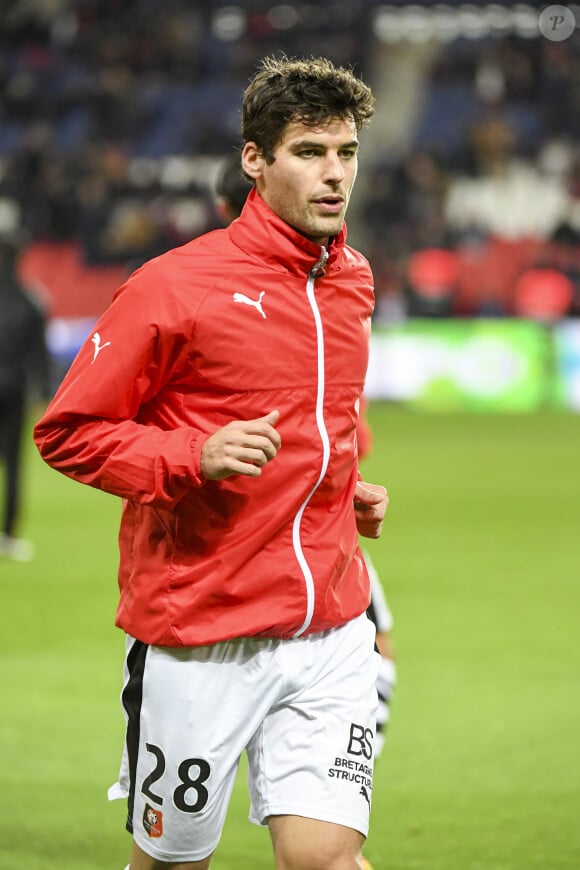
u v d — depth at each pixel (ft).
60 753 47.14
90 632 66.23
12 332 87.20
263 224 26.11
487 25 279.49
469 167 256.52
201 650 26.43
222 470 24.76
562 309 211.82
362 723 26.84
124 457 25.46
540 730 50.19
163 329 25.71
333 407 26.68
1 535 93.20
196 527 26.14
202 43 283.59
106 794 42.96
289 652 26.71
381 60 281.54
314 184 25.53
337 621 26.99
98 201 239.30
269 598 26.30
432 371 201.77
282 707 26.89
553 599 74.95
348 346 26.84
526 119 268.00
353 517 27.91
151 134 264.72
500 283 223.92
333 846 25.50
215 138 259.60
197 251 26.30
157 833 26.91
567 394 199.72
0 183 242.99
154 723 26.68
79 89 270.26
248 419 26.32
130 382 25.94
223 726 26.40
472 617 70.08
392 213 240.12
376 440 164.55
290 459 26.27
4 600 73.87
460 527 100.89
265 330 25.99
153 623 26.53
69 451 26.22
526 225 248.93
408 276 220.43
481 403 200.64
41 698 54.24
